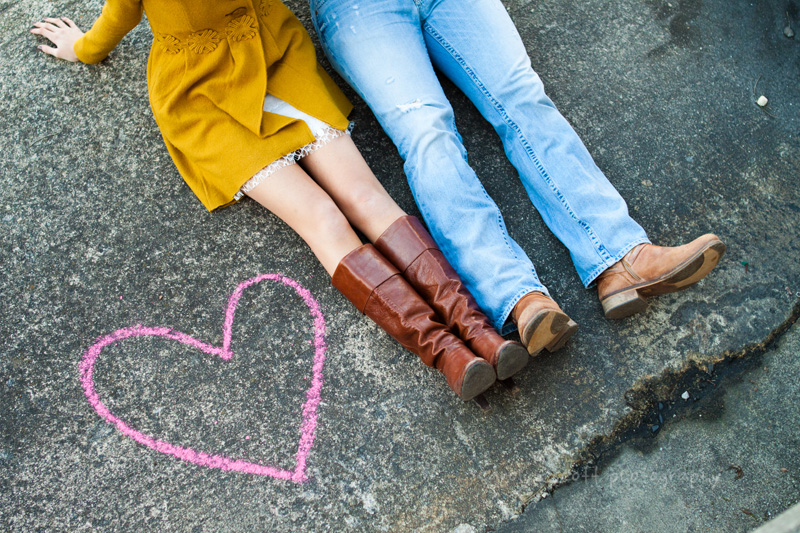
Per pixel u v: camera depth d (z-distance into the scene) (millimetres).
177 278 1924
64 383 1790
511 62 1916
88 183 2043
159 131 2111
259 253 1961
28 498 1665
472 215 1712
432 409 1766
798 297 1978
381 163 2109
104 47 1902
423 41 1944
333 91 1968
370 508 1659
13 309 1879
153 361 1819
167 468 1698
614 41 2396
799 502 1691
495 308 1667
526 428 1750
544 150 1873
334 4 1832
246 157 1636
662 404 1809
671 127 2252
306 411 1764
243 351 1835
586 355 1849
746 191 2156
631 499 1692
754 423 1797
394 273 1585
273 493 1673
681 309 1925
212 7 1529
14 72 2186
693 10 2477
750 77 2377
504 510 1666
